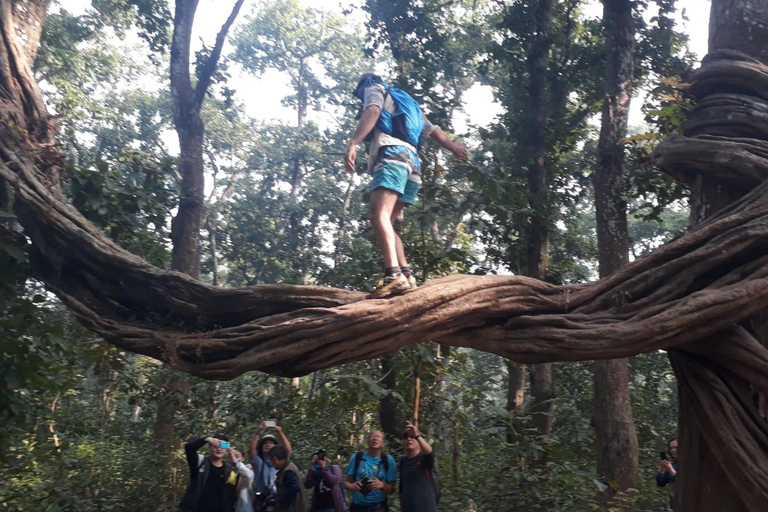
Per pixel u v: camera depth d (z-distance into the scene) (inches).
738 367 145.8
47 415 277.1
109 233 254.2
